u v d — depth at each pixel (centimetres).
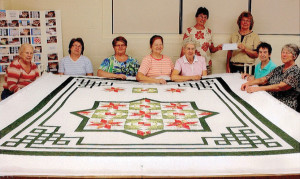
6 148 218
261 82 377
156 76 431
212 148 219
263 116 279
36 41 522
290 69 362
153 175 195
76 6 525
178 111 294
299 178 195
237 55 510
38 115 281
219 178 193
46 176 194
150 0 527
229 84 374
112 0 526
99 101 320
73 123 264
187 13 532
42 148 218
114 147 220
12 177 194
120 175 195
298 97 366
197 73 429
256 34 503
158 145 224
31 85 352
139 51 539
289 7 534
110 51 539
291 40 539
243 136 239
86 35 534
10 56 515
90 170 198
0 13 500
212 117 278
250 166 200
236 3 531
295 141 228
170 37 535
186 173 197
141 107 305
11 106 295
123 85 379
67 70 475
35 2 523
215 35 535
